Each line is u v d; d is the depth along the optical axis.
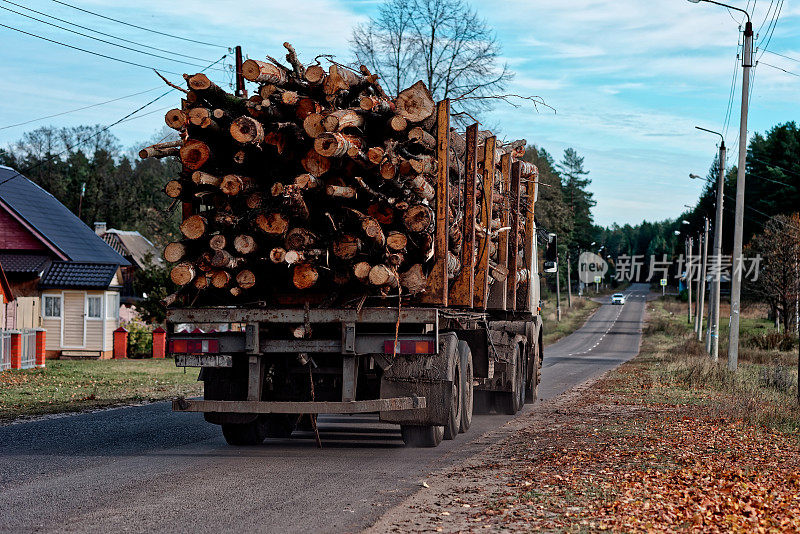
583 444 13.45
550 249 24.19
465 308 13.98
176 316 12.29
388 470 11.04
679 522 8.24
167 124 11.87
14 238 42.03
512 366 17.97
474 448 13.07
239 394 12.70
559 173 165.12
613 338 85.44
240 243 11.88
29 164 97.38
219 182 11.93
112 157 100.62
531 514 8.45
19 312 39.38
